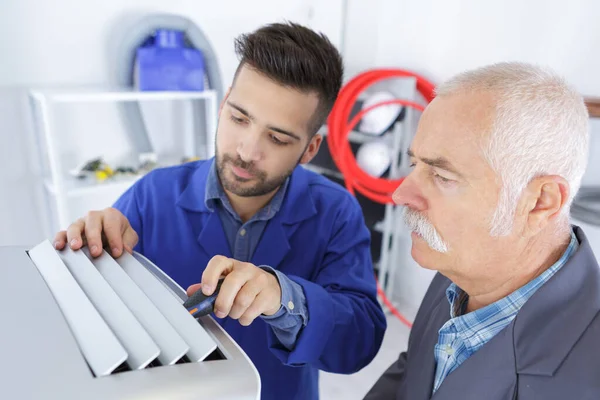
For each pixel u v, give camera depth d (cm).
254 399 32
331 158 224
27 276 42
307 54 64
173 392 30
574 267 50
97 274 42
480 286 55
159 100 184
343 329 63
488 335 54
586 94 153
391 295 229
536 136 44
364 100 206
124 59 162
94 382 29
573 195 49
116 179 165
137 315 37
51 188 152
